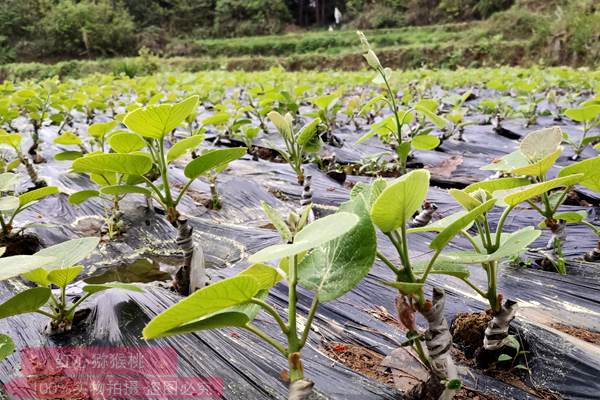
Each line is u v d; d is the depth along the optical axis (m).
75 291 2.12
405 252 1.13
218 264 2.60
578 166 1.49
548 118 6.34
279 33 34.31
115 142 1.82
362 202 1.15
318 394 1.39
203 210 3.27
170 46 29.30
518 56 20.94
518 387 1.46
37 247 2.60
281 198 3.60
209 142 5.48
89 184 3.72
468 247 2.58
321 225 0.96
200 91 7.41
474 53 21.91
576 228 2.75
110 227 2.84
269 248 0.92
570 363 1.52
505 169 1.86
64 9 27.81
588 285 2.07
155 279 2.51
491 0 27.50
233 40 30.97
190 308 0.96
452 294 2.01
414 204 1.06
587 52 17.83
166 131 1.70
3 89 8.22
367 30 30.03
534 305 1.95
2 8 27.59
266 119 6.38
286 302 1.97
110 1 31.20
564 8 21.53
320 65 25.03
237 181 3.56
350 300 1.99
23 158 3.38
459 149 4.96
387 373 1.51
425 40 25.81
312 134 2.91
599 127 5.66
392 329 1.79
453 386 1.19
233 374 1.49
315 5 36.47
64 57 27.73
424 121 4.72
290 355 1.03
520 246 1.27
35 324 1.77
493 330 1.46
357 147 5.09
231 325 1.05
